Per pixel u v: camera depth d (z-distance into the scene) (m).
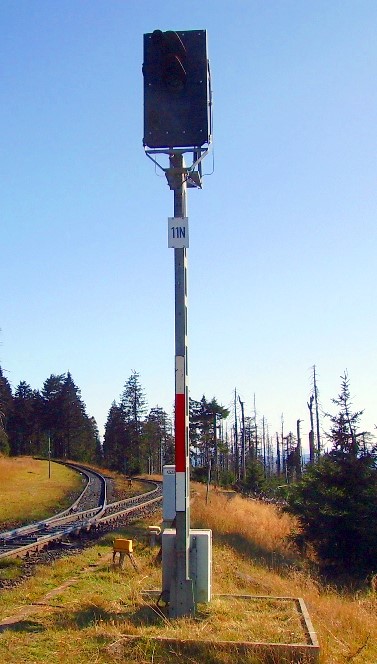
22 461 73.25
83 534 20.02
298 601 9.59
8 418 101.62
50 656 6.96
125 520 24.55
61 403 101.38
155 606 9.12
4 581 11.80
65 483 51.03
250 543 20.61
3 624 8.14
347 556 20.53
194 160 9.02
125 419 94.50
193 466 63.56
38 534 19.22
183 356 8.91
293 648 7.12
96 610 8.91
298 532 22.91
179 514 8.84
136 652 7.09
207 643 7.23
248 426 79.94
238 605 9.20
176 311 8.98
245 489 50.16
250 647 7.15
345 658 7.29
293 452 67.00
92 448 108.75
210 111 9.25
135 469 83.12
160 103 8.92
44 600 9.62
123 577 11.84
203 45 8.93
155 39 8.67
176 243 9.04
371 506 20.30
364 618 9.77
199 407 60.75
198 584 9.13
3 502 33.34
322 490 21.08
